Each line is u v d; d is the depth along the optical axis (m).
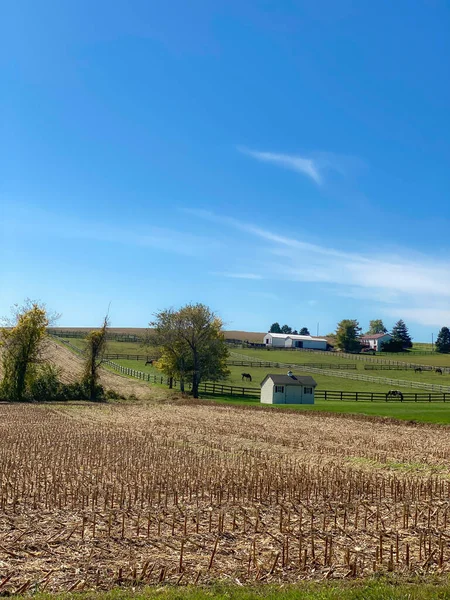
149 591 10.28
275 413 53.94
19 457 25.19
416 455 29.11
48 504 17.09
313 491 19.45
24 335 66.44
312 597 9.76
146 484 19.98
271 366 114.88
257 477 20.45
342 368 115.62
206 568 11.91
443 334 174.75
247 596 9.81
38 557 12.43
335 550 13.23
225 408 58.53
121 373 94.81
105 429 38.19
